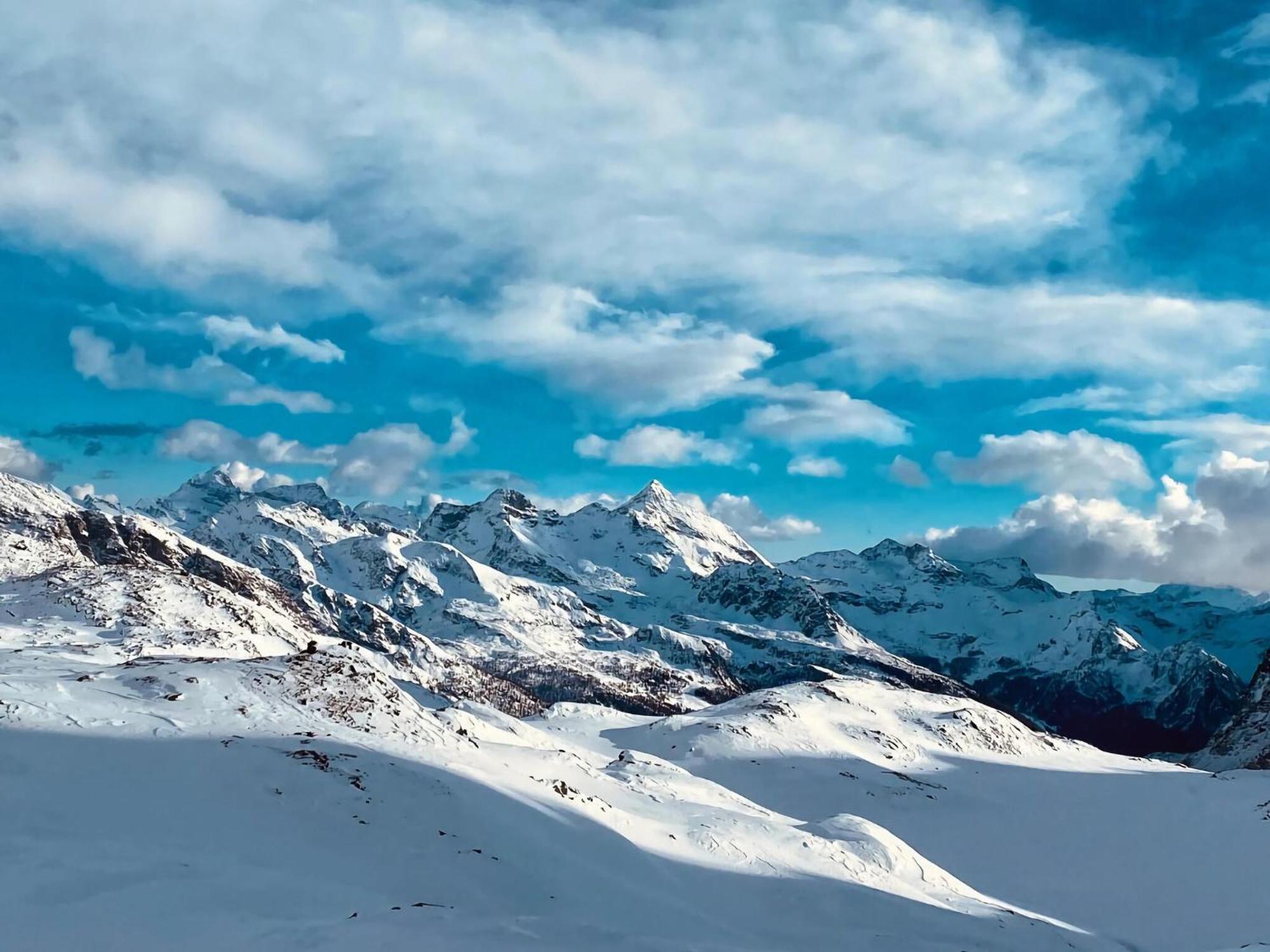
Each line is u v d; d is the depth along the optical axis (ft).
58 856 86.28
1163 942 209.05
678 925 118.73
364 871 102.78
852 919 145.48
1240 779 425.69
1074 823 357.41
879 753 468.75
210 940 72.64
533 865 121.60
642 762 276.00
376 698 162.91
